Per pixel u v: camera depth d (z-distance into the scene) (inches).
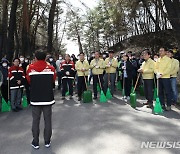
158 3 719.1
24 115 356.5
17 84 385.4
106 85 462.6
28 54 866.8
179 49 523.2
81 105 403.5
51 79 225.0
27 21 843.4
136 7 788.6
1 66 407.8
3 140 253.0
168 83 343.3
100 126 282.0
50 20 906.7
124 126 278.4
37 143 225.8
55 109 382.0
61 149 222.4
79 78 446.6
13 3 665.6
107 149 217.3
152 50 917.2
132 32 1390.3
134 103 371.9
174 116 315.3
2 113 374.6
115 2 805.9
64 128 281.3
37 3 1008.9
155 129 265.3
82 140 241.3
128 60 443.2
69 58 470.0
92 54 552.1
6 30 685.9
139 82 499.2
